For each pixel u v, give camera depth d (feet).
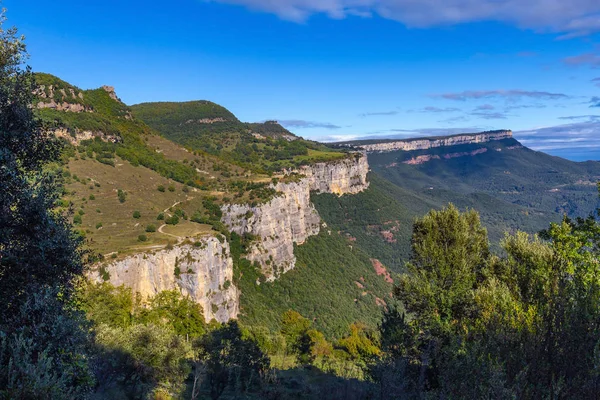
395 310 65.00
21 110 34.86
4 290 31.60
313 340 190.08
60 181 38.45
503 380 26.55
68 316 33.88
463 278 64.08
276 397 86.43
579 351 27.61
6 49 36.83
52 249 33.32
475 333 42.19
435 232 71.15
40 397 24.49
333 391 60.90
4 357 26.91
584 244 60.13
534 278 51.65
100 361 64.85
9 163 31.68
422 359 45.83
